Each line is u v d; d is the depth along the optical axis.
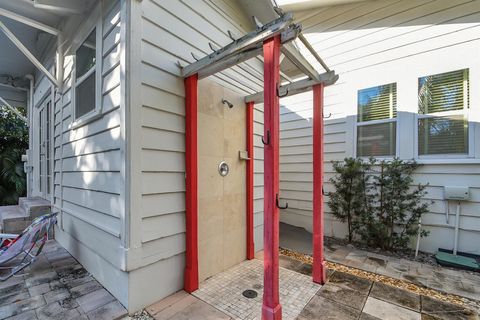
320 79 2.50
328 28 4.38
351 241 3.96
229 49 1.93
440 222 3.36
